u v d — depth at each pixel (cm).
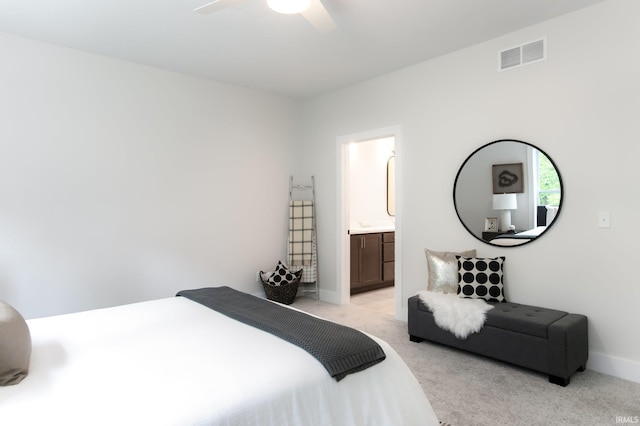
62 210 342
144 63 384
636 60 263
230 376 140
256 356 158
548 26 302
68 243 345
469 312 299
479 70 344
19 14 286
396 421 160
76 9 279
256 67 397
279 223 502
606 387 254
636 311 264
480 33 323
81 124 351
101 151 362
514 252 324
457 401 235
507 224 327
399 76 406
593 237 282
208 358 156
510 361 276
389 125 417
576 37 288
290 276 477
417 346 329
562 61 295
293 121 516
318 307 462
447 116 367
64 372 144
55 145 338
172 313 224
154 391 129
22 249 323
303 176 523
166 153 403
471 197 350
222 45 343
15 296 320
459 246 361
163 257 401
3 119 315
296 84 454
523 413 221
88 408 119
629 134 266
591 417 217
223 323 204
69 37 325
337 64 390
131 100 380
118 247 372
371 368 166
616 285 272
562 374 252
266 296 471
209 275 436
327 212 492
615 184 272
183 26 306
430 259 359
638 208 262
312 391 144
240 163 462
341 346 165
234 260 457
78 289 350
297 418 136
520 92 319
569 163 293
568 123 293
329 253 491
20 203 322
